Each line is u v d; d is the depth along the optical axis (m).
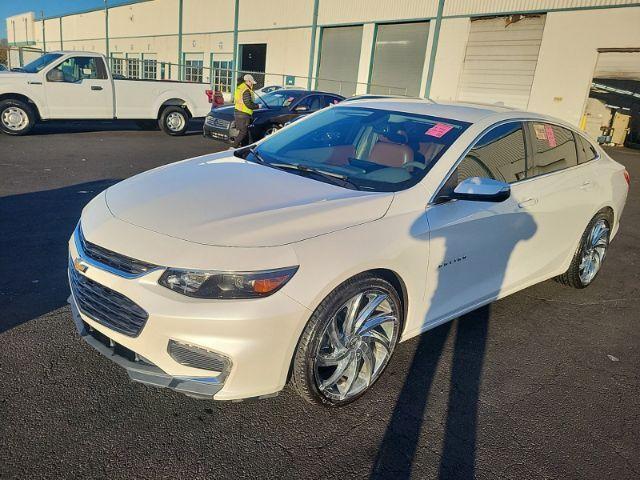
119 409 2.65
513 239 3.60
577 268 4.55
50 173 8.02
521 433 2.76
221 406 2.74
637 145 18.98
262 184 3.04
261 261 2.33
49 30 55.91
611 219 4.79
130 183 3.16
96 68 12.31
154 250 2.37
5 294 3.77
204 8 32.50
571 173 4.18
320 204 2.76
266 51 28.72
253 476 2.30
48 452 2.32
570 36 16.69
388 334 2.95
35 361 2.98
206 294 2.29
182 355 2.36
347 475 2.37
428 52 20.83
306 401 2.76
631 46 15.33
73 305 2.79
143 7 38.59
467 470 2.46
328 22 24.78
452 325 3.90
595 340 3.89
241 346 2.30
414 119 3.66
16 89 11.43
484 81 19.31
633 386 3.32
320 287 2.43
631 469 2.57
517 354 3.57
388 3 21.98
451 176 3.16
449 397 3.01
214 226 2.48
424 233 2.90
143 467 2.29
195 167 3.41
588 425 2.88
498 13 18.31
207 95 14.20
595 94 20.19
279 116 12.14
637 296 4.84
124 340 2.43
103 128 14.63
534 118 3.95
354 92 24.33
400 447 2.57
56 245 4.85
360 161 3.42
